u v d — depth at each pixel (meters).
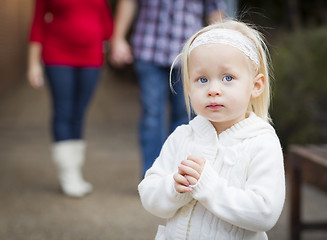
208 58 1.62
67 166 4.32
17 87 15.78
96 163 5.70
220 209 1.55
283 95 5.21
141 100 4.11
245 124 1.68
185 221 1.65
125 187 4.59
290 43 5.59
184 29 4.02
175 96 4.07
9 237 3.31
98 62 4.32
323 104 5.26
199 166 1.58
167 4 4.00
